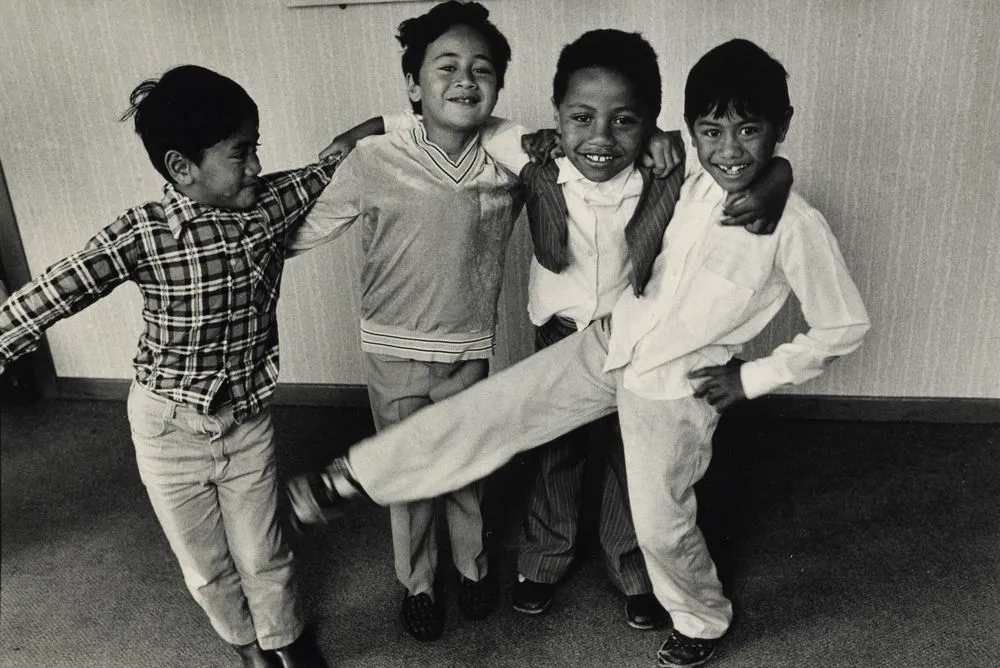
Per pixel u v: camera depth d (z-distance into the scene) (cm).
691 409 149
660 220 147
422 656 172
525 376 157
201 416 146
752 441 241
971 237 228
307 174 154
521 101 228
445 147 151
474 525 176
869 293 237
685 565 159
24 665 172
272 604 162
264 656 169
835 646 169
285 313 260
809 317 143
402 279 155
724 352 150
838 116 221
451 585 192
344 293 255
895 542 197
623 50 140
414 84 152
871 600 180
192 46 234
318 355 265
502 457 160
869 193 227
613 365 151
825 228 138
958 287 233
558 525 179
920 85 215
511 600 186
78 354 276
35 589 193
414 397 165
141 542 208
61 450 250
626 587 178
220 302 141
